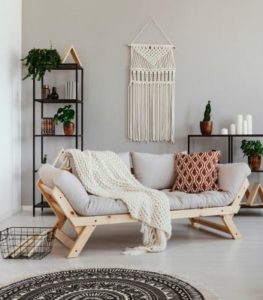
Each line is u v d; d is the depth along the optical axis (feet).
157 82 17.74
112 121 17.87
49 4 17.72
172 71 17.71
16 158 17.43
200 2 17.72
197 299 7.82
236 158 17.89
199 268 9.73
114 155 13.64
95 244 12.09
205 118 16.96
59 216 12.04
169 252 11.19
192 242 12.28
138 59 17.72
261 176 17.72
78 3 17.72
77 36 17.78
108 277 9.13
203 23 17.72
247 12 17.71
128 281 8.87
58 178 10.62
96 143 17.93
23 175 17.94
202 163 13.60
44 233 11.78
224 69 17.78
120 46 17.78
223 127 17.83
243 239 12.62
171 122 17.78
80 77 17.85
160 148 17.89
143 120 17.80
